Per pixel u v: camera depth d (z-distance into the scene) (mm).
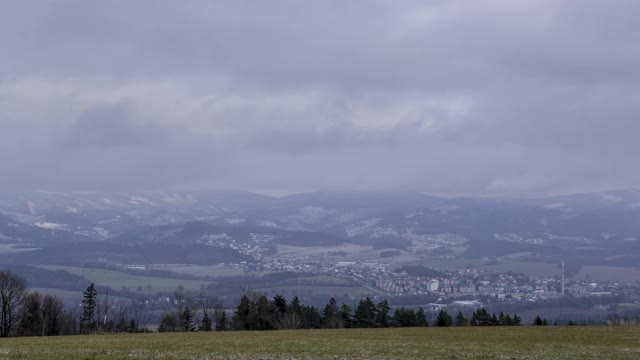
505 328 74125
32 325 97688
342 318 111375
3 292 92875
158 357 38625
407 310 117000
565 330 68812
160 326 106062
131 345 48000
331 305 114438
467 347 48062
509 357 41188
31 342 52062
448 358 40094
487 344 51000
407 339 56750
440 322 112000
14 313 95688
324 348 46406
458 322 114688
